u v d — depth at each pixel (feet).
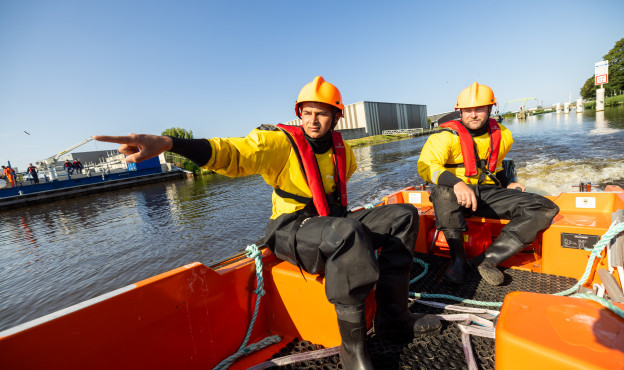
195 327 4.76
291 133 4.98
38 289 22.70
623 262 5.39
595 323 2.31
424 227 9.07
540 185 27.17
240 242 28.50
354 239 4.05
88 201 67.62
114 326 3.80
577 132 77.25
